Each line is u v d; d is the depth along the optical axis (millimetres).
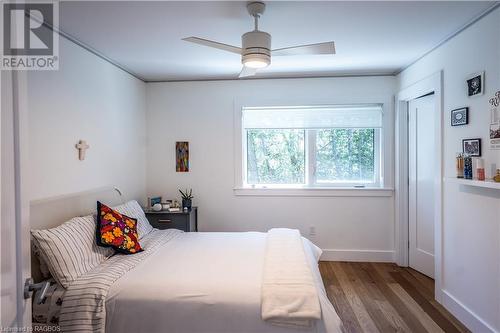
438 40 2646
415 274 3465
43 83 2227
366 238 3889
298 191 3926
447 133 2643
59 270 1904
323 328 1646
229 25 2322
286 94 3916
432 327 2404
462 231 2451
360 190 3855
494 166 2082
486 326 2176
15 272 927
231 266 2146
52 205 2258
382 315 2582
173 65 3350
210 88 4004
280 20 2240
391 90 3799
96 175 2914
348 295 2951
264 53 2047
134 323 1776
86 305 1780
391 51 2943
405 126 3686
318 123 3912
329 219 3918
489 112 2127
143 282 1890
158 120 4074
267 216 3982
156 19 2207
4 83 872
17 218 935
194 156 4047
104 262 2209
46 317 1806
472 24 2299
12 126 913
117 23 2262
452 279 2596
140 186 3920
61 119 2420
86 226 2275
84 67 2729
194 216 3867
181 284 1862
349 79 3846
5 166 878
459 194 2480
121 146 3420
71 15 2123
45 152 2250
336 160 3973
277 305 1687
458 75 2477
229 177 4008
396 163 3766
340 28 2391
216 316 1741
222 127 4004
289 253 2295
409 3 2006
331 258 3912
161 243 2717
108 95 3145
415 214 3570
